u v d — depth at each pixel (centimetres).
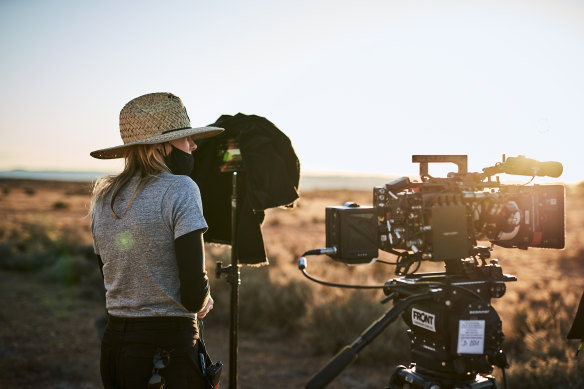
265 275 1035
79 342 744
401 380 235
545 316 725
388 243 217
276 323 863
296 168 327
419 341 224
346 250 208
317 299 831
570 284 1207
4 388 554
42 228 1977
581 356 530
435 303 208
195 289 197
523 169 217
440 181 217
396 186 218
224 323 886
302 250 1623
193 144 252
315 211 4903
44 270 1283
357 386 598
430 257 206
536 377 530
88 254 1446
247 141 314
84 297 1048
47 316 888
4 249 1500
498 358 211
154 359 200
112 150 226
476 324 204
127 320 207
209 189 344
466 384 209
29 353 679
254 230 311
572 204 5916
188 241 198
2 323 826
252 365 678
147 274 204
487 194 212
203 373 214
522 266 1608
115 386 212
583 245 1986
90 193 229
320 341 741
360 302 782
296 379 626
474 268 219
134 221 203
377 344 690
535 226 213
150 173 213
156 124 216
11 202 6166
